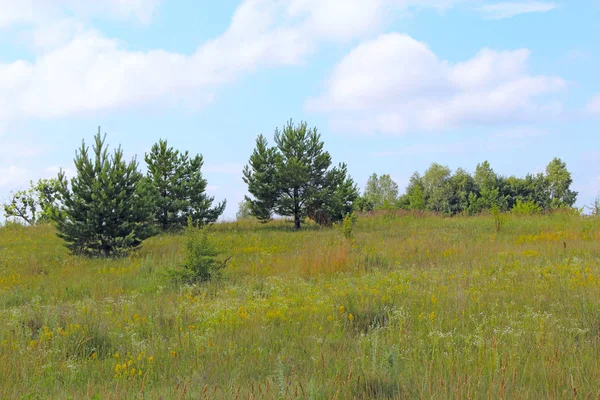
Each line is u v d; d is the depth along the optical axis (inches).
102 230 795.4
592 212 1083.3
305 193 1162.6
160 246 880.3
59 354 269.4
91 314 363.6
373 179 3341.5
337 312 351.3
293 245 844.6
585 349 244.5
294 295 428.8
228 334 306.0
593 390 187.9
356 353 253.4
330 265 595.8
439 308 350.6
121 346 285.1
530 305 346.6
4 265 733.3
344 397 189.2
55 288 534.0
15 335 303.3
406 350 252.7
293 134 1173.7
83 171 798.5
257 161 1168.8
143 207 824.9
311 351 263.0
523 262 546.9
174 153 1152.8
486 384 198.4
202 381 211.9
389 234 942.4
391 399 189.3
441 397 180.4
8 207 1831.9
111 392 200.1
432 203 2116.1
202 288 493.7
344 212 1203.9
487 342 255.9
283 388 185.0
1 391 205.6
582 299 322.7
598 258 561.3
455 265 558.3
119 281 566.9
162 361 254.4
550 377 204.7
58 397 203.9
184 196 1124.5
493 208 952.9
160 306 386.3
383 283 459.5
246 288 487.8
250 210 1213.1
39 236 1090.7
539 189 2203.5
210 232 1082.1
